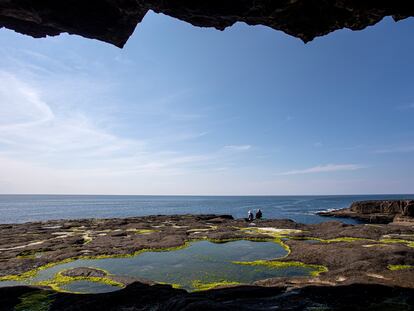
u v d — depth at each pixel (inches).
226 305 513.3
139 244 1280.8
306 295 598.2
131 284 736.3
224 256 1086.4
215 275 845.2
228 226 1895.9
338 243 1167.6
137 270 911.0
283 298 583.8
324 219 3260.3
